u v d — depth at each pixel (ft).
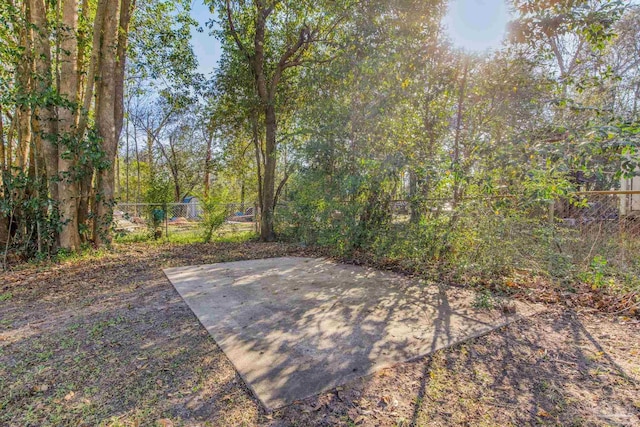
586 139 10.77
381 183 18.45
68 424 5.80
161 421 5.78
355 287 14.20
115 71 24.04
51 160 21.24
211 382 6.96
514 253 13.02
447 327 9.67
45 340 9.28
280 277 16.29
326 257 22.07
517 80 15.52
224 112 33.47
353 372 7.20
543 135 13.24
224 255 23.36
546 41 14.75
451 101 17.89
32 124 21.31
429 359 7.80
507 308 10.82
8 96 19.42
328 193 21.65
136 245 28.09
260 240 31.68
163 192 33.91
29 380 7.20
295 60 30.66
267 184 31.94
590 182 17.44
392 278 15.74
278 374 7.14
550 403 6.14
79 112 22.48
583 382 6.79
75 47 21.54
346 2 20.81
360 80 19.71
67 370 7.62
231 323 10.19
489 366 7.48
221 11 29.91
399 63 18.40
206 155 69.82
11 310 11.94
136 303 12.49
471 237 13.88
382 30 18.98
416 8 17.65
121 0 25.82
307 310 11.28
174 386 6.86
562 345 8.44
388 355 7.97
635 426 5.46
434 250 15.87
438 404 6.15
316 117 22.59
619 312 10.39
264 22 29.73
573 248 14.05
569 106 12.98
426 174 14.69
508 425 5.58
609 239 14.17
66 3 21.11
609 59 29.40
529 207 13.34
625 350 8.05
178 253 24.22
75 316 11.20
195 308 11.70
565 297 11.84
